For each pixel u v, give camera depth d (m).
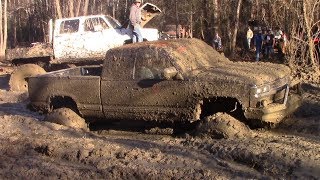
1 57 31.17
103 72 8.58
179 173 6.08
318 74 14.55
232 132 7.34
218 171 6.14
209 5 24.58
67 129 8.80
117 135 8.83
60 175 6.36
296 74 14.65
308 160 6.18
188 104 7.78
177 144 7.46
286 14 16.62
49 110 9.41
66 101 9.38
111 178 6.20
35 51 15.91
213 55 8.96
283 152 6.44
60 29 15.46
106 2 40.97
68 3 36.34
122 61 8.42
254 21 21.75
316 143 7.27
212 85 7.55
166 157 6.77
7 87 16.75
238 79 7.42
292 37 15.58
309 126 8.30
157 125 8.60
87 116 8.97
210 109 8.16
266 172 6.01
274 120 7.49
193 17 25.27
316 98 10.87
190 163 6.50
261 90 7.35
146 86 8.12
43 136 8.22
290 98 7.91
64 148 7.35
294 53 15.62
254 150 6.59
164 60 8.05
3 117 9.84
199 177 5.92
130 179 6.14
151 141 7.80
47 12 45.38
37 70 15.28
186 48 8.49
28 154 7.38
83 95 8.79
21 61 16.61
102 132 9.08
